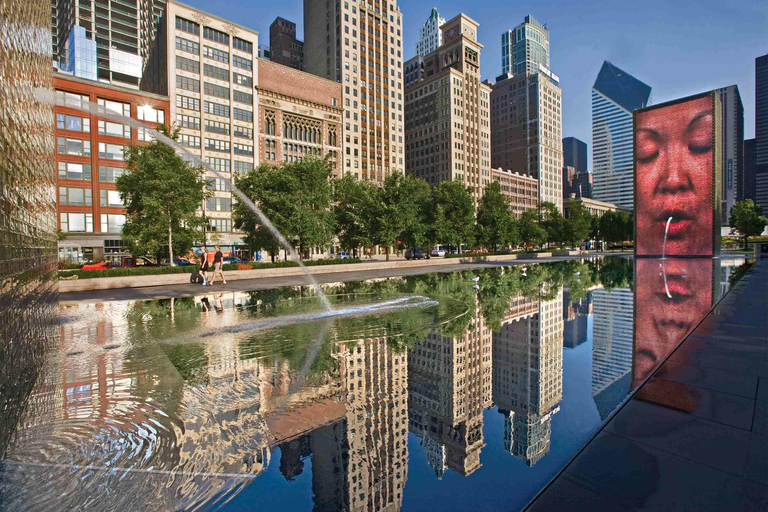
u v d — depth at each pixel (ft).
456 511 7.79
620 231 277.85
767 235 240.94
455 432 11.91
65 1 290.15
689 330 24.45
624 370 17.25
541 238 209.97
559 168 472.44
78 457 10.48
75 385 16.70
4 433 12.14
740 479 7.75
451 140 317.22
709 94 99.35
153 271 68.85
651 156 109.60
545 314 32.45
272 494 8.61
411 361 19.99
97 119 139.03
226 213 178.19
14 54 14.99
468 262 134.31
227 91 181.68
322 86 225.56
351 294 50.39
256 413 13.62
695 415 10.93
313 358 20.63
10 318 13.56
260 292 55.36
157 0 328.29
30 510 7.97
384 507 7.79
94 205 137.39
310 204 101.91
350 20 258.78
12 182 14.40
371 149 268.82
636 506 7.13
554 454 10.18
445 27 353.92
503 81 475.31
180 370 18.69
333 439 11.59
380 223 113.39
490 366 18.80
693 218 104.32
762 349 17.69
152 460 10.32
